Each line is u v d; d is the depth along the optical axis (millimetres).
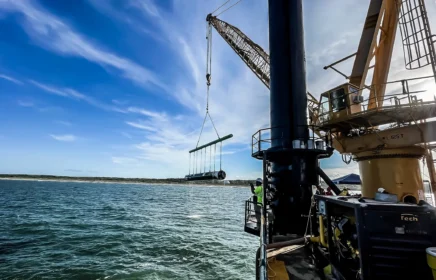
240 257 20281
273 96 11844
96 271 16328
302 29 12250
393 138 8656
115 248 21906
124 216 42500
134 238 25844
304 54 12070
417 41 6938
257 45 26453
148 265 17797
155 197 98750
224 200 97312
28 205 55469
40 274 15555
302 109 11328
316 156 10812
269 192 10547
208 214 49250
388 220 3707
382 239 3672
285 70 11797
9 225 31359
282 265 6227
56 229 29625
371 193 9391
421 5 6785
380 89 11367
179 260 19156
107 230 29797
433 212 3586
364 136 9742
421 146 8742
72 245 22578
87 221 35969
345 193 8508
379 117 8766
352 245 4289
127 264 17875
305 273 5762
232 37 28469
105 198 83875
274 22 12492
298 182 10328
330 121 9867
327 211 5230
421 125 7902
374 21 11508
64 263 17672
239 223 38500
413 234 3576
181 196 114312
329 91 10383
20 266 16766
